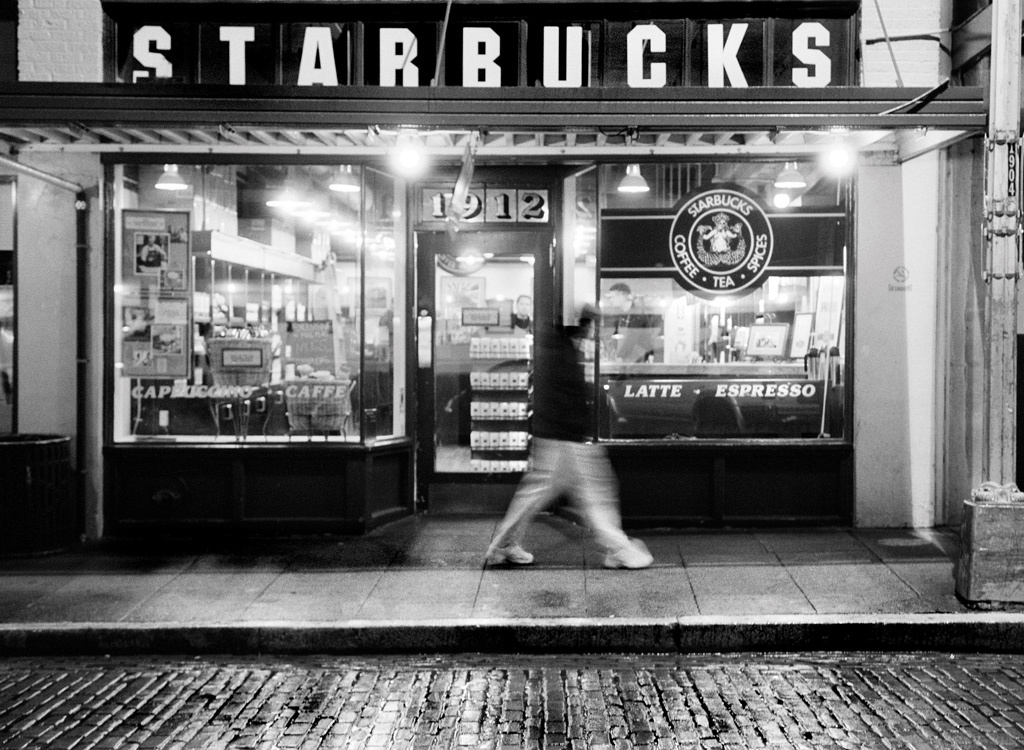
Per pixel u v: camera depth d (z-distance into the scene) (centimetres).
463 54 775
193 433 805
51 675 518
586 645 555
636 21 776
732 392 815
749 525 805
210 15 777
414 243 853
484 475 874
